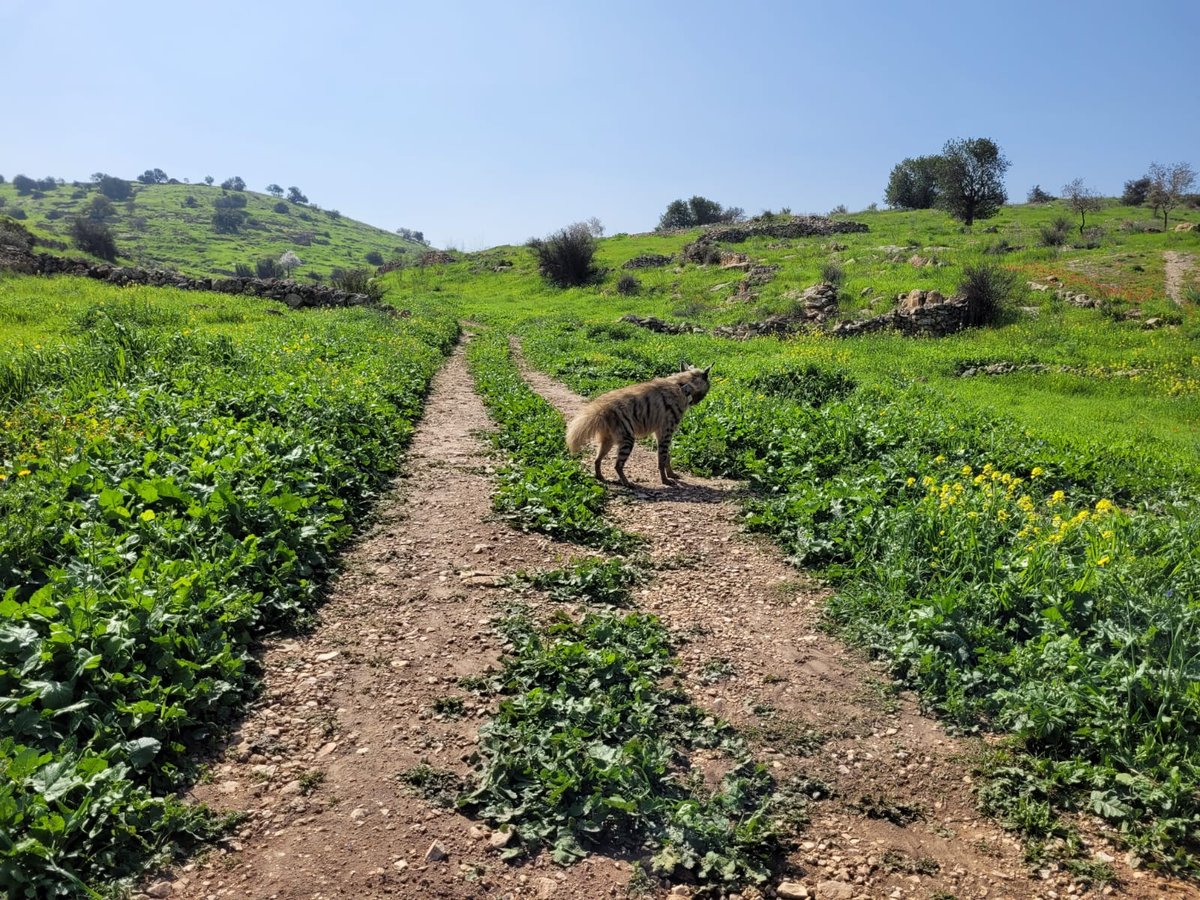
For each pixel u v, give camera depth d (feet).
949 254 132.36
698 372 32.89
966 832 12.62
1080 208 199.00
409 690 15.72
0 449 23.91
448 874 11.15
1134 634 16.40
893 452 31.89
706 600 20.89
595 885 11.16
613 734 14.25
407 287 186.19
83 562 16.31
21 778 10.82
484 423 42.19
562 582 21.03
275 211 648.38
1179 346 77.15
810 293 103.65
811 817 12.89
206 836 11.45
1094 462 34.37
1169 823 12.17
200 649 14.90
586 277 167.32
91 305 64.13
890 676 17.28
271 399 32.37
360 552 22.43
